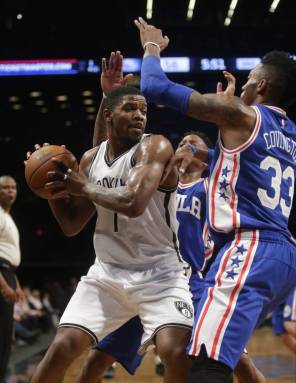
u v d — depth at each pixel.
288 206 2.86
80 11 18.62
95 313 3.22
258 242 2.70
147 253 3.23
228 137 2.78
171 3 17.36
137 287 3.16
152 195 2.93
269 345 11.37
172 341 2.99
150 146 2.98
